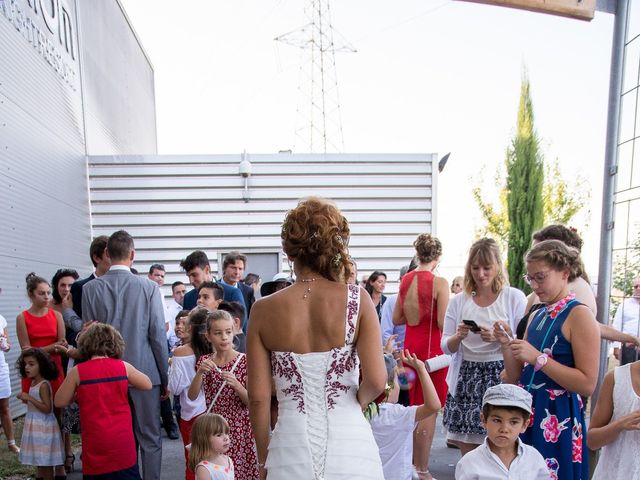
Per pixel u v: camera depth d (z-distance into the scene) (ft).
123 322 10.29
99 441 9.19
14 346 18.74
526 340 7.14
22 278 19.86
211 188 29.32
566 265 6.73
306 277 5.16
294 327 4.91
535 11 8.79
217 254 29.25
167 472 12.67
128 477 9.43
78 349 9.78
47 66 23.26
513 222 54.90
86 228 28.32
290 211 5.29
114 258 10.75
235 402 9.18
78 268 26.86
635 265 7.86
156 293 10.78
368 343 4.91
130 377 9.67
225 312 9.69
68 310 13.89
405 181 29.40
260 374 5.00
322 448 4.64
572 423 6.59
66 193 25.35
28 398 11.20
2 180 18.45
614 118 8.17
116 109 38.91
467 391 9.53
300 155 29.37
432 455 13.43
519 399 6.33
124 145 41.98
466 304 9.82
